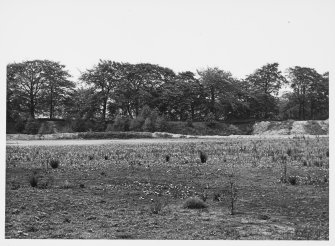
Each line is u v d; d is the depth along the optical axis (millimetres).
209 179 17156
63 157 25312
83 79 66250
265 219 10922
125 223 10461
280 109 75312
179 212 11672
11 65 63812
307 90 72062
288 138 46938
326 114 71812
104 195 14016
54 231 9711
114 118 66250
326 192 14297
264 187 15359
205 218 10984
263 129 64750
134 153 27578
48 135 52844
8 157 25125
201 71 73938
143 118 59938
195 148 31188
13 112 62000
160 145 35688
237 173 18547
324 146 31203
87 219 10875
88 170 19703
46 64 65938
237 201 13086
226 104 71750
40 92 66375
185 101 69125
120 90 65500
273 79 73125
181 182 16500
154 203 12836
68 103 67312
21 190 14781
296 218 10984
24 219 10773
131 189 15094
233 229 9898
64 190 14867
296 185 15703
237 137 53812
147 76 68625
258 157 24125
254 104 73250
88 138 52062
